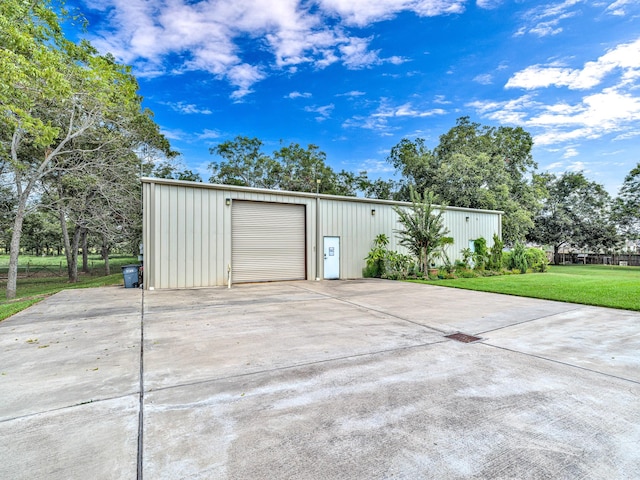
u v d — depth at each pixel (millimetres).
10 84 8672
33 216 23078
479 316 6020
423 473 1752
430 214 13500
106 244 23141
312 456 1902
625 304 6816
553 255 30578
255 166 31484
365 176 34125
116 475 1724
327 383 2984
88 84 12562
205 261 10633
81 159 15625
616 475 1743
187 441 2049
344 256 13445
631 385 2947
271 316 6000
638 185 22750
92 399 2643
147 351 3926
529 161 25188
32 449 1960
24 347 4082
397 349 4039
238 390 2828
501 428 2219
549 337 4594
